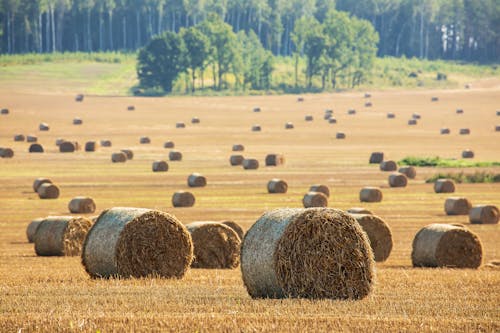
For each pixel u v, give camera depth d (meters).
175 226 75.25
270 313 53.56
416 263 93.81
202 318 51.38
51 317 52.03
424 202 179.88
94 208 164.75
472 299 60.47
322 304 57.16
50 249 105.12
